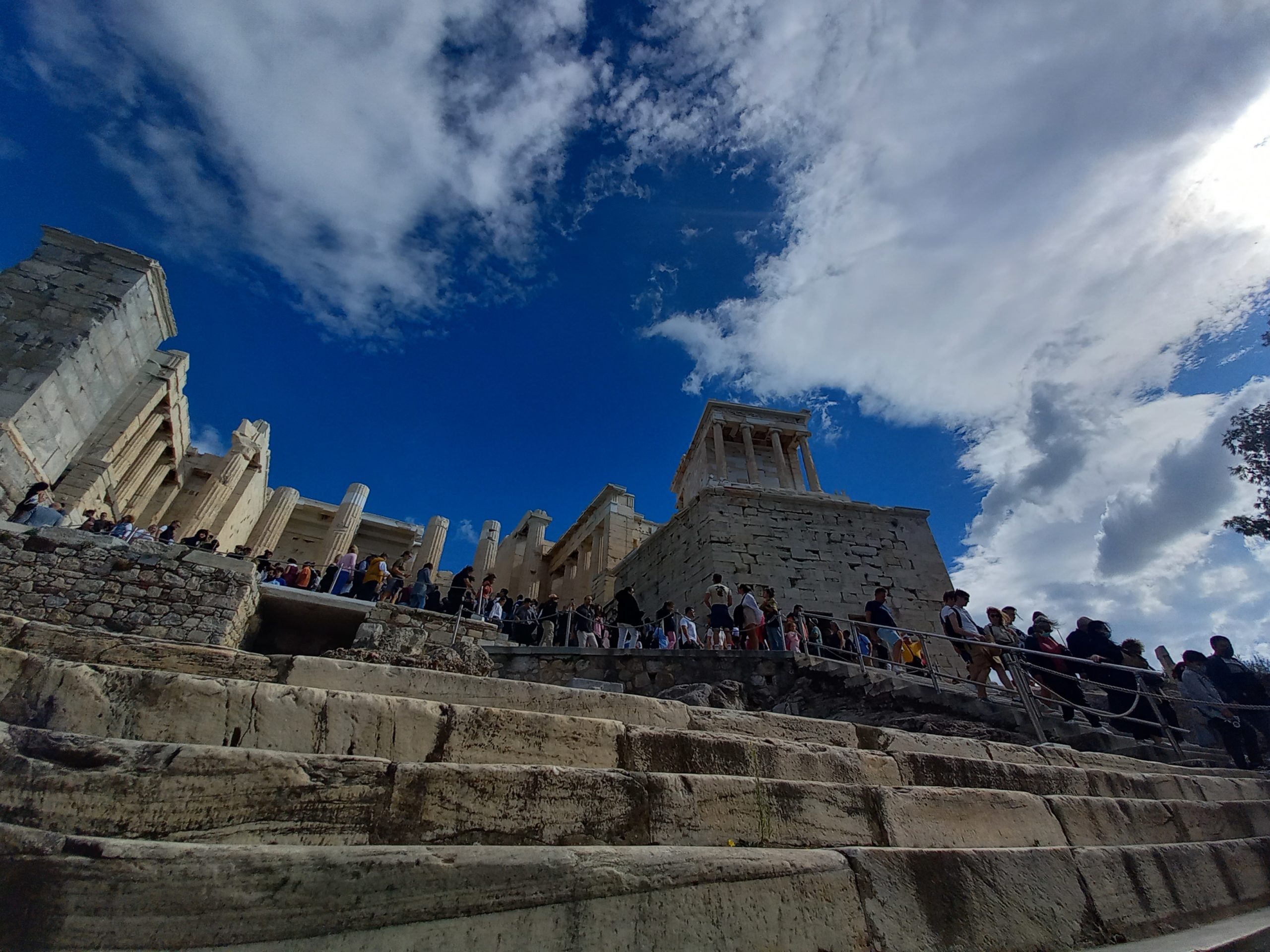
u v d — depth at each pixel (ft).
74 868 5.84
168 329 50.34
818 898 8.42
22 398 36.86
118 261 44.55
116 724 8.20
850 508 66.95
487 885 6.91
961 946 8.86
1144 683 24.20
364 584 39.22
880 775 13.12
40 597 27.32
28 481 37.81
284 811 7.44
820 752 12.94
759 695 32.09
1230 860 13.58
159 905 5.84
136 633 28.17
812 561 61.72
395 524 106.11
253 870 6.24
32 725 7.73
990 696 29.84
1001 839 12.05
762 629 40.40
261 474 91.04
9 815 6.35
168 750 7.39
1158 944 9.43
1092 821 13.43
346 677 12.29
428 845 7.43
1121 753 20.77
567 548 104.12
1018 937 9.34
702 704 26.05
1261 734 23.41
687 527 67.00
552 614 45.27
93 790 6.81
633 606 45.03
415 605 38.17
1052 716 23.41
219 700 8.93
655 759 11.37
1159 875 11.80
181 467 75.05
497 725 10.59
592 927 7.04
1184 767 19.36
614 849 7.80
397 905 6.47
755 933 7.75
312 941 6.01
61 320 40.57
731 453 85.56
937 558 65.10
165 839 6.77
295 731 9.16
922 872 9.43
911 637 39.96
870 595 60.49
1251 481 60.95
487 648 32.50
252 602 32.40
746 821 10.14
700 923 7.54
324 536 103.81
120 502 55.57
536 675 32.14
